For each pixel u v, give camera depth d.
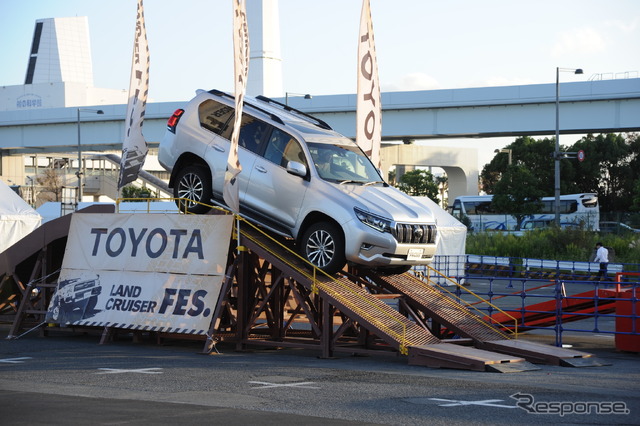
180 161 14.91
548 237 46.22
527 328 16.94
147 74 16.17
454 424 7.59
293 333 16.31
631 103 51.56
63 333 17.19
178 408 8.16
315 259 13.21
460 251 33.84
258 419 7.62
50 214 36.28
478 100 55.50
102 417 7.60
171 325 13.93
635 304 14.66
